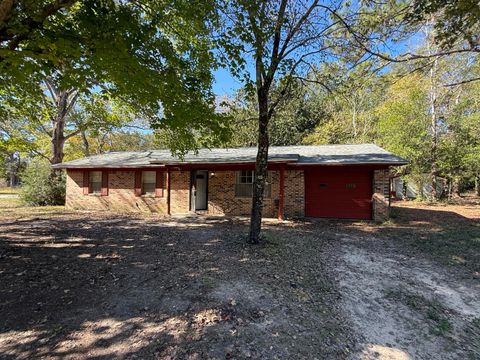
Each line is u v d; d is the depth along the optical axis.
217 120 6.02
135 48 4.60
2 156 14.16
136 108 6.36
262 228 9.04
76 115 15.60
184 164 11.59
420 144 16.34
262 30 5.00
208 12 4.80
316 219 11.01
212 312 3.48
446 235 8.05
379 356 2.77
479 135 14.92
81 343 2.81
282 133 23.52
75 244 6.68
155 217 11.56
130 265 5.22
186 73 5.60
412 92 15.88
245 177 12.21
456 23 4.96
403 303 3.90
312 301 3.88
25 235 7.53
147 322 3.23
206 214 12.34
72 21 4.30
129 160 13.69
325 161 10.33
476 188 21.12
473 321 3.48
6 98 7.73
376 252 6.33
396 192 21.78
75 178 14.48
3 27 3.93
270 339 2.96
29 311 3.44
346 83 7.32
